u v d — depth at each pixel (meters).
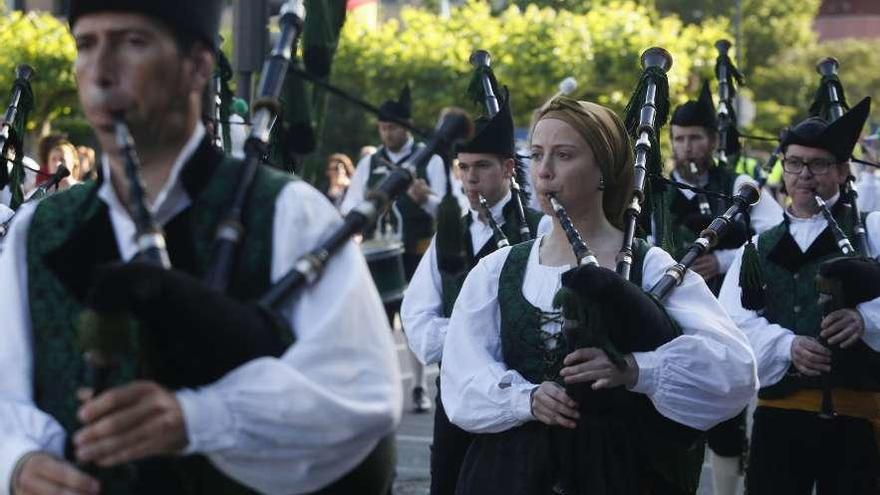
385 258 13.24
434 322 8.12
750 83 61.38
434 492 8.03
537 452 5.73
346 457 3.75
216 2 3.87
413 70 38.22
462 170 8.72
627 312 5.46
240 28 9.41
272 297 3.71
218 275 3.71
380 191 3.92
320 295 3.78
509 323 5.88
